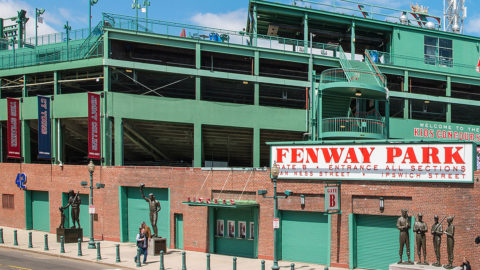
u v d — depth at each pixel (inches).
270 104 1728.6
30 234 1079.6
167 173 1153.4
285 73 1599.4
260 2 1520.7
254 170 1037.2
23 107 1427.2
